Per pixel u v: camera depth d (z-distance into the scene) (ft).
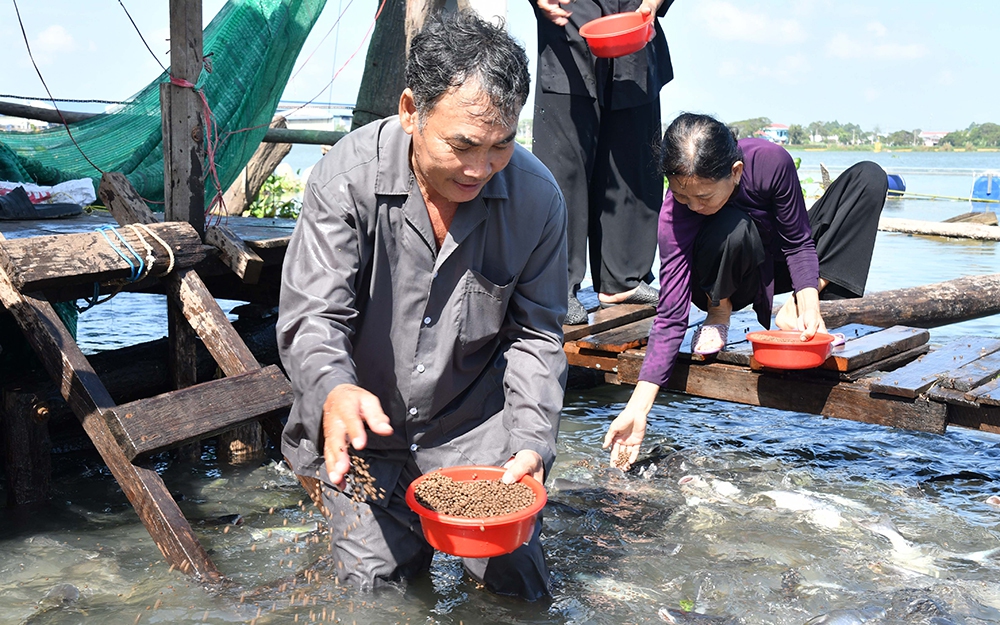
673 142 12.07
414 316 8.87
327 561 10.30
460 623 8.83
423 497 8.16
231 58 19.75
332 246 8.44
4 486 13.19
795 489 13.07
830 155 576.20
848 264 16.58
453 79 7.01
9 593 9.50
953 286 22.21
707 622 8.93
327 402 7.43
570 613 9.12
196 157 13.67
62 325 11.43
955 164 395.34
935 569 10.29
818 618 8.91
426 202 8.66
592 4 16.21
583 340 15.40
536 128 16.75
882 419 12.79
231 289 17.99
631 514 12.02
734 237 13.39
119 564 10.28
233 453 14.43
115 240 12.37
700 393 14.38
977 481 13.53
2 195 19.02
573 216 16.46
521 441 8.77
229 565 10.36
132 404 10.67
